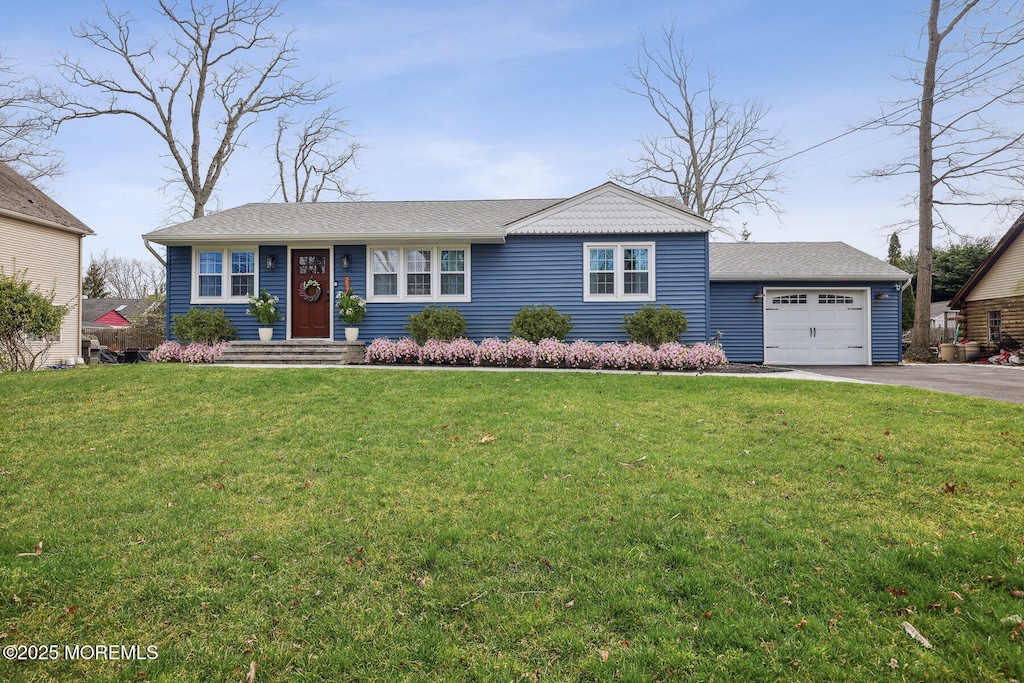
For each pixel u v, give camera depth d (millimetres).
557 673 2375
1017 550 3303
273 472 4941
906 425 6258
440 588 3020
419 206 16516
